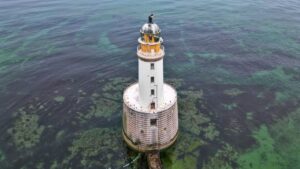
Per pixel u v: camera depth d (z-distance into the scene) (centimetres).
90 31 10756
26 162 4925
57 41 9888
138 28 10956
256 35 10462
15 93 6794
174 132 5106
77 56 8731
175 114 4991
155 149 4969
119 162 4953
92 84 7181
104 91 6869
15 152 5122
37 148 5209
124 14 12594
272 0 14700
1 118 5934
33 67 8031
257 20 11938
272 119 6025
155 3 14325
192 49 9331
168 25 11356
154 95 4581
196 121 5862
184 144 5272
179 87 7088
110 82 7262
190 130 5609
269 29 11006
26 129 5647
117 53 8931
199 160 4978
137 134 4859
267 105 6475
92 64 8225
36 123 5809
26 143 5312
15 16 12206
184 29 10981
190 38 10188
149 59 4231
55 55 8806
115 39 10044
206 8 13500
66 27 11131
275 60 8600
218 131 5619
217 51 9206
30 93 6788
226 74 7781
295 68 8125
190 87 7106
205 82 7369
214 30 10894
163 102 4825
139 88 4641
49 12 12781
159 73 4441
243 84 7306
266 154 5138
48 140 5388
